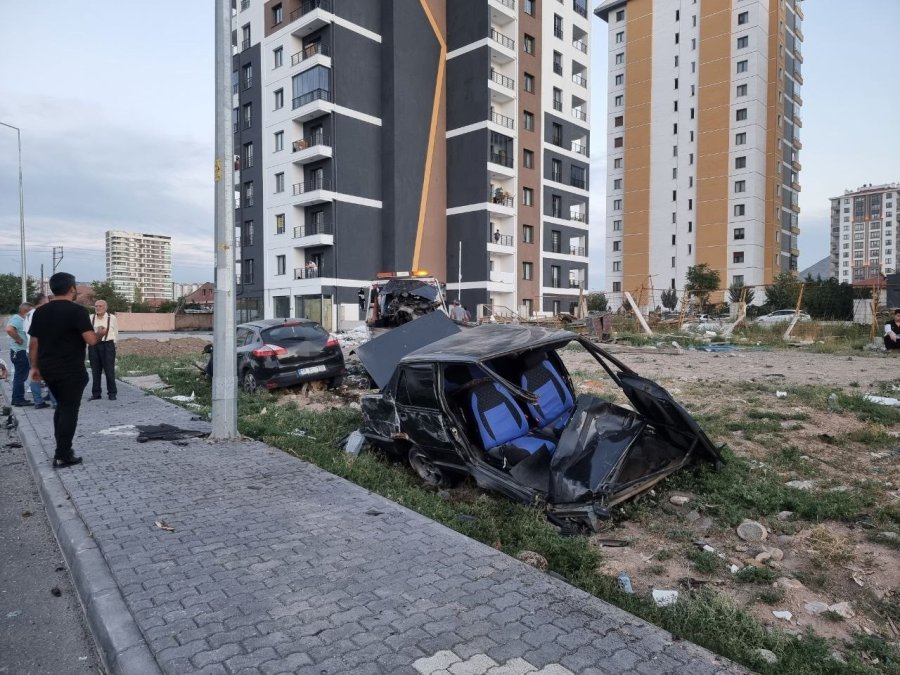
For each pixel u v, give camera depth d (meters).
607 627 2.87
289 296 39.16
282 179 39.47
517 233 42.72
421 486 5.54
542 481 4.69
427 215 40.19
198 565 3.59
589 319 19.88
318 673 2.52
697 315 29.09
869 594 3.39
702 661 2.60
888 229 164.62
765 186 62.12
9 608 3.45
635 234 69.31
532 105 43.88
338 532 4.10
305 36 38.50
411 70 39.12
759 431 6.75
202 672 2.54
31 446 6.69
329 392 10.79
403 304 15.42
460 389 5.31
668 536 4.17
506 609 3.04
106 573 3.53
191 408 9.20
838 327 20.45
